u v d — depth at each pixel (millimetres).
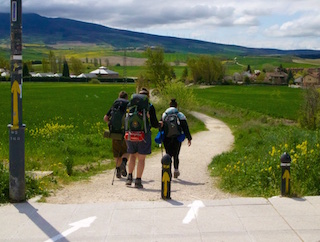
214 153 16875
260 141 17391
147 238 5133
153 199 7078
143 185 8883
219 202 6508
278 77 157250
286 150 9609
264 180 7848
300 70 178375
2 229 5535
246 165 9719
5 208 6453
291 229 5328
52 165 10844
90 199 7277
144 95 8328
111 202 6770
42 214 6125
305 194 7023
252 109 49094
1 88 86250
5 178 7270
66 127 23859
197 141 22750
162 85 52375
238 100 65250
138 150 8320
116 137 9570
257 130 26141
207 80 136500
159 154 15742
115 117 9555
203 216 5871
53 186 8391
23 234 5352
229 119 42969
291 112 46344
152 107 8391
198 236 5156
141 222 5691
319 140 11422
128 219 5824
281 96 76875
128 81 146875
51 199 7254
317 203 6355
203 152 17266
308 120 32594
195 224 5566
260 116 40719
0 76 129375
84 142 16438
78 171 11016
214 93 85625
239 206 6281
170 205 6438
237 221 5645
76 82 142250
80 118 35531
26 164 10852
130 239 5117
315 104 32625
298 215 5832
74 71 199000
